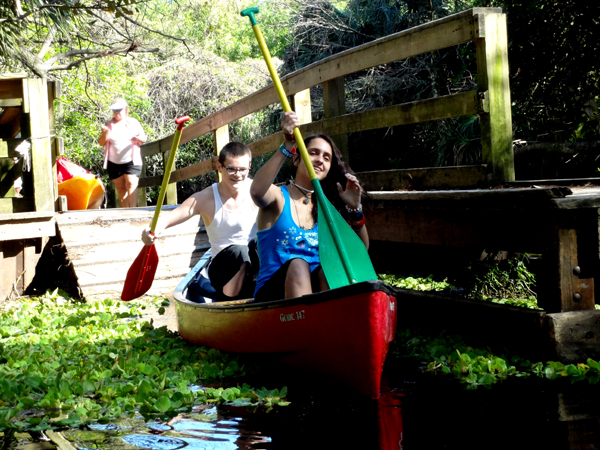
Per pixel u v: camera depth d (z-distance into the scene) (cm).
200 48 1898
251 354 366
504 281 611
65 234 660
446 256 666
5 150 676
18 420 281
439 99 457
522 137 792
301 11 1375
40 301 630
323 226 349
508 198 377
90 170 1792
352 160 1177
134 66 1852
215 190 486
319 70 588
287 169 1355
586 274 366
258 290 373
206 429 265
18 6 871
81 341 432
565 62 736
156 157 1817
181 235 701
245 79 1905
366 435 254
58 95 693
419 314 467
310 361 331
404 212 488
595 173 724
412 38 473
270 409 293
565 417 271
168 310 598
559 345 355
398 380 342
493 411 282
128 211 727
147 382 314
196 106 1880
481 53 425
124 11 866
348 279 338
